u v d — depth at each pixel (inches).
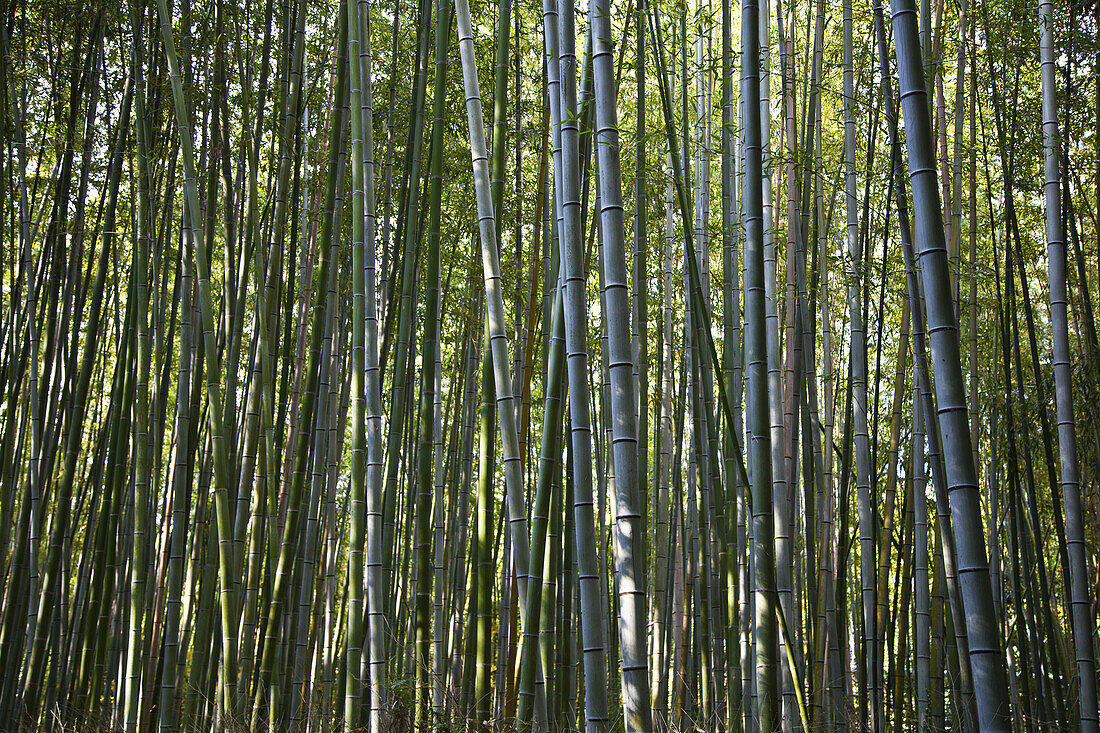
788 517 137.4
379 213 251.6
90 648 196.7
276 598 185.8
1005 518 276.4
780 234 189.8
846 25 191.2
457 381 280.1
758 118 115.2
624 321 89.8
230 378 196.1
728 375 185.6
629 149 202.4
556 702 168.9
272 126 225.3
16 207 247.4
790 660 126.3
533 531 118.8
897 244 239.0
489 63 231.1
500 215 149.4
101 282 210.5
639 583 87.1
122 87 217.8
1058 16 197.8
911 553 227.9
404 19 247.9
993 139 222.8
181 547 178.9
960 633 158.1
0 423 227.6
